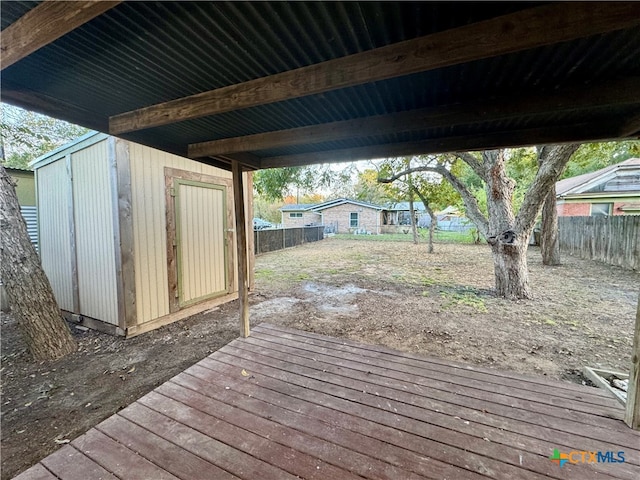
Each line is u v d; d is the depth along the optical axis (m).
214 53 1.40
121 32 1.24
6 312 4.53
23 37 1.13
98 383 2.51
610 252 7.48
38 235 4.64
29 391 2.40
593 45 1.30
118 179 3.37
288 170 8.88
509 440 1.59
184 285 4.22
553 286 5.41
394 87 1.71
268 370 2.37
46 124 6.80
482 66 1.48
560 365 2.60
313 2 1.06
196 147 2.81
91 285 3.80
